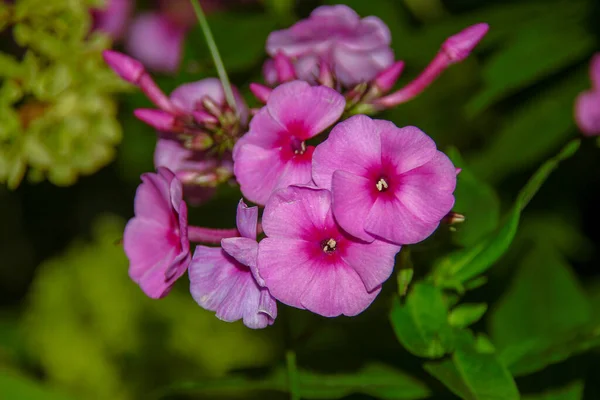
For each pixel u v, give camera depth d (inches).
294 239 14.9
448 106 20.4
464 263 16.0
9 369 20.3
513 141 19.3
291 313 17.4
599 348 18.0
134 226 15.8
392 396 16.7
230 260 15.1
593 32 19.1
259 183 15.3
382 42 16.8
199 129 16.4
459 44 16.3
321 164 14.9
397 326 15.9
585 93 19.3
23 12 18.6
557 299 18.2
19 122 18.7
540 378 17.5
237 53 18.8
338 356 17.1
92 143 19.0
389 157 15.0
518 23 19.0
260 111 15.4
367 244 14.9
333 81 16.1
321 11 16.8
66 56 18.8
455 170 15.1
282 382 16.7
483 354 15.6
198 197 16.9
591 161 20.5
